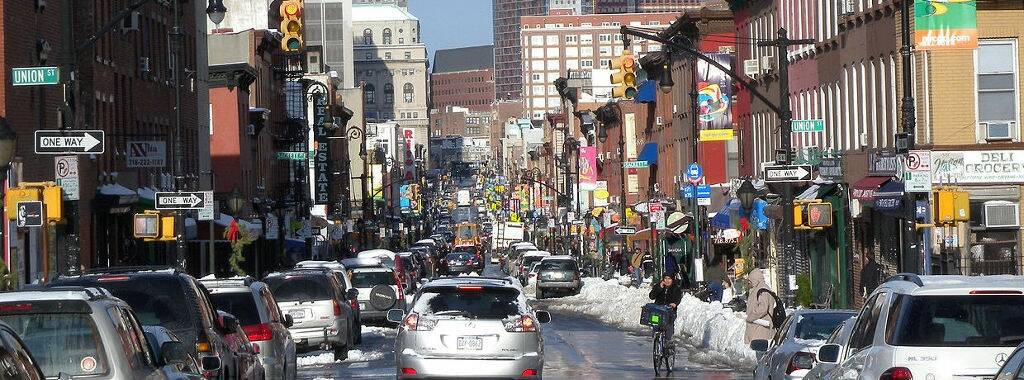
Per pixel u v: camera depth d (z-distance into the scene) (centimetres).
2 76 4850
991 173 4672
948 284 1542
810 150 6009
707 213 8469
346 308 4241
